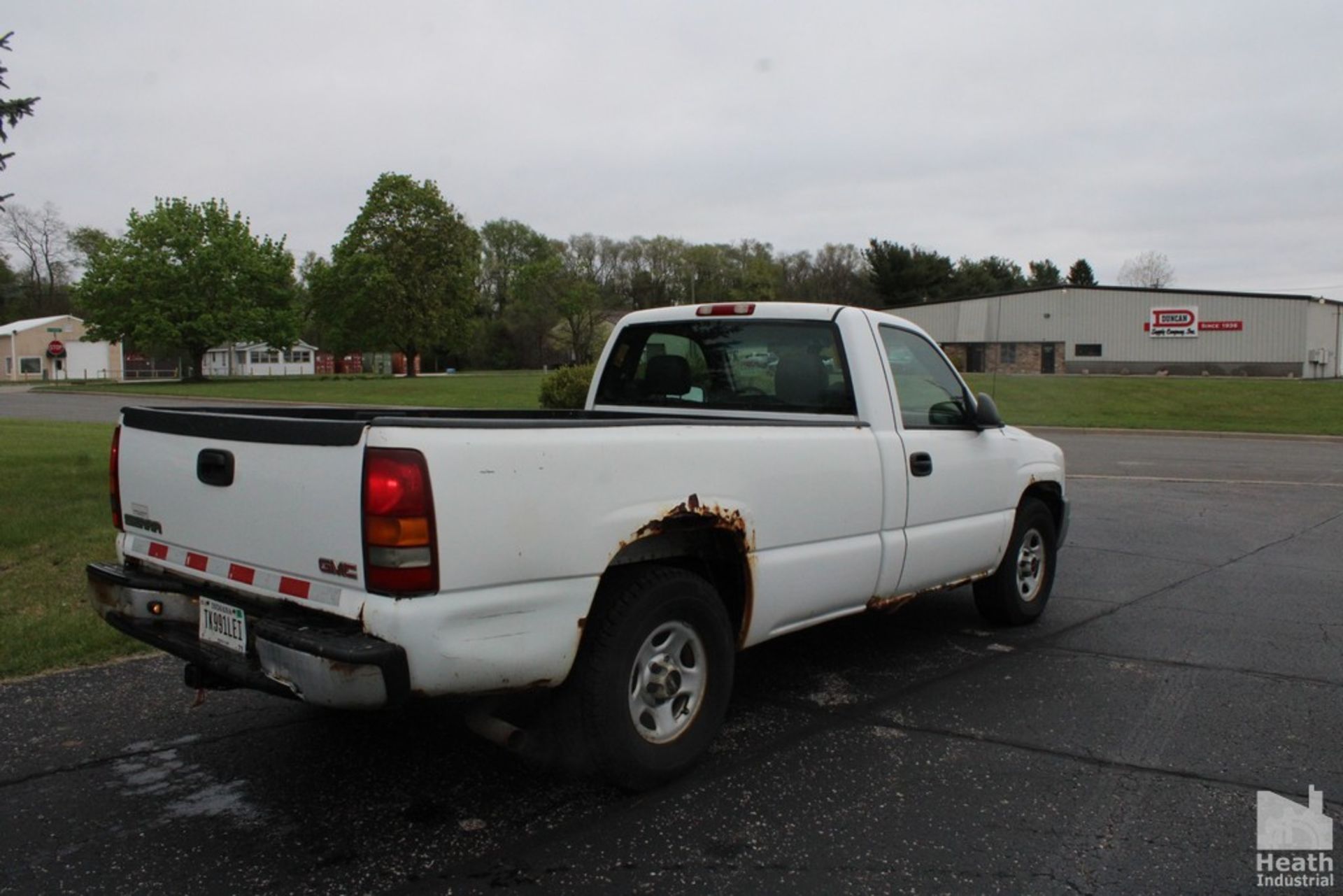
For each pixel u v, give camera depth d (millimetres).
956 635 6309
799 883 3242
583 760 3811
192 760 4242
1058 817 3734
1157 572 8289
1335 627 6520
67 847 3463
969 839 3557
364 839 3539
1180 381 39531
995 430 6051
